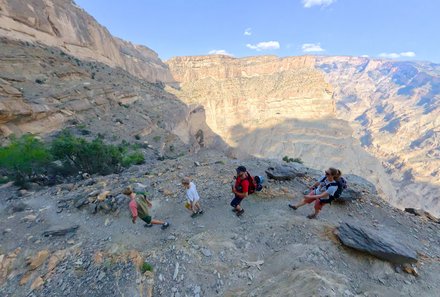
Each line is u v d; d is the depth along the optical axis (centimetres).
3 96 2806
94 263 623
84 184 1271
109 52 8638
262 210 817
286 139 11500
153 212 868
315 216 749
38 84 3847
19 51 4094
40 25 5572
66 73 4572
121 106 5438
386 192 9494
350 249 588
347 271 528
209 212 828
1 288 591
